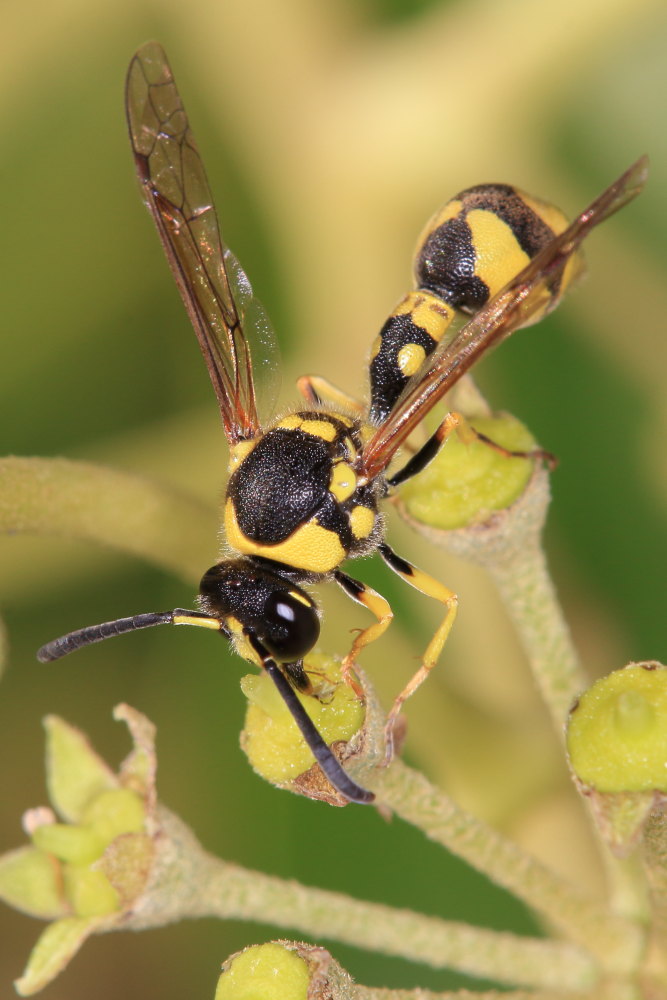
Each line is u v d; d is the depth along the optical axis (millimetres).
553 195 138
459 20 139
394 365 127
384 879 133
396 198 138
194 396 139
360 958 132
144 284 139
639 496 135
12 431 139
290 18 139
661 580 134
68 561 136
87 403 139
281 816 133
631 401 135
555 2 137
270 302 138
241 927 136
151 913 121
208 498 135
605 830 116
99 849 121
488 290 126
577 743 116
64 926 121
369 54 139
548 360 136
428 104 138
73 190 139
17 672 138
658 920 119
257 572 120
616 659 134
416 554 134
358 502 122
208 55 139
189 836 121
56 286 139
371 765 118
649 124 138
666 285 135
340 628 127
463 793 129
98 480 126
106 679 138
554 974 121
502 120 138
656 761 116
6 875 121
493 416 123
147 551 127
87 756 122
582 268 126
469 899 132
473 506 122
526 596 122
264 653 118
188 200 125
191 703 136
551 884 121
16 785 138
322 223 138
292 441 122
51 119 139
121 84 139
